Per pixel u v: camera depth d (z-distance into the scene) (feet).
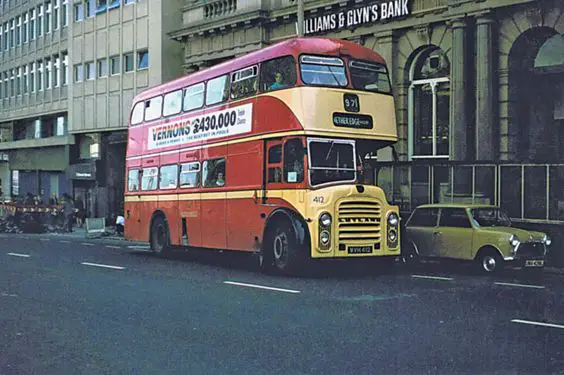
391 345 26.71
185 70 107.86
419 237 54.60
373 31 79.10
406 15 75.61
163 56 117.60
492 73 68.44
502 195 61.77
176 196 64.59
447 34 72.90
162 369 23.75
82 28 139.13
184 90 64.49
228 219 55.98
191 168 62.13
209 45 102.12
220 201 57.21
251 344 27.30
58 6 151.02
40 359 25.52
